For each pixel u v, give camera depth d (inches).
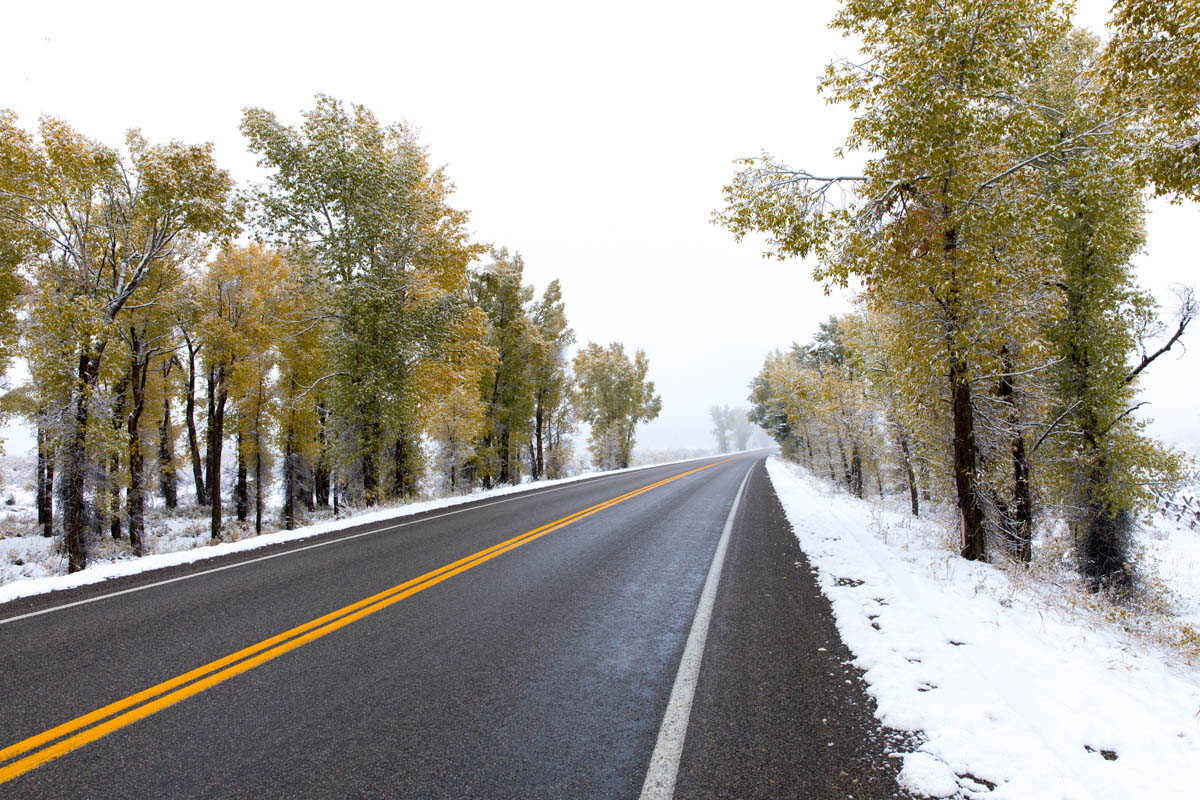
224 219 546.9
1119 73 287.3
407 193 686.5
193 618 208.5
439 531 414.0
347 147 636.1
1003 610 215.5
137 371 711.1
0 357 578.2
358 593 241.9
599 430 1739.7
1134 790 99.5
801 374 1090.1
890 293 364.2
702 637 186.4
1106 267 481.1
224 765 113.0
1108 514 493.4
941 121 283.7
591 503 598.5
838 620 201.6
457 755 116.0
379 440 705.0
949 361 343.0
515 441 1227.9
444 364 743.1
